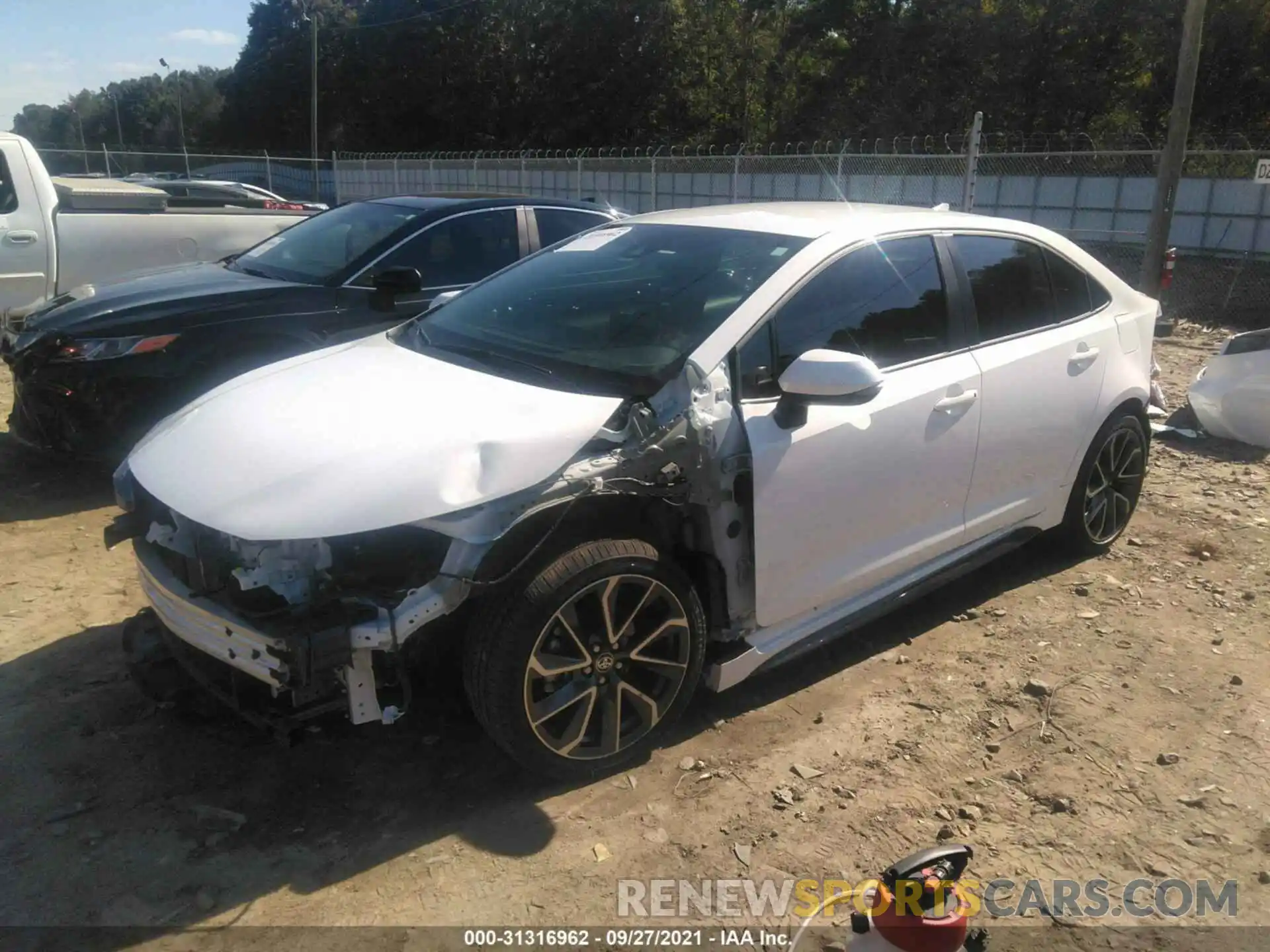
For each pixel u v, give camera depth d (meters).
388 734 3.34
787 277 3.40
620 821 2.95
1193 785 3.15
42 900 2.61
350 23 65.88
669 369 3.15
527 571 2.83
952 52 34.53
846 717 3.50
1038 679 3.74
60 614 4.15
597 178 25.16
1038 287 4.29
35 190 7.52
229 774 3.13
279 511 2.67
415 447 2.82
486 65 53.03
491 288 4.11
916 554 3.78
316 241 6.44
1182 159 13.09
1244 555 4.91
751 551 3.23
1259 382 6.59
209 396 3.47
